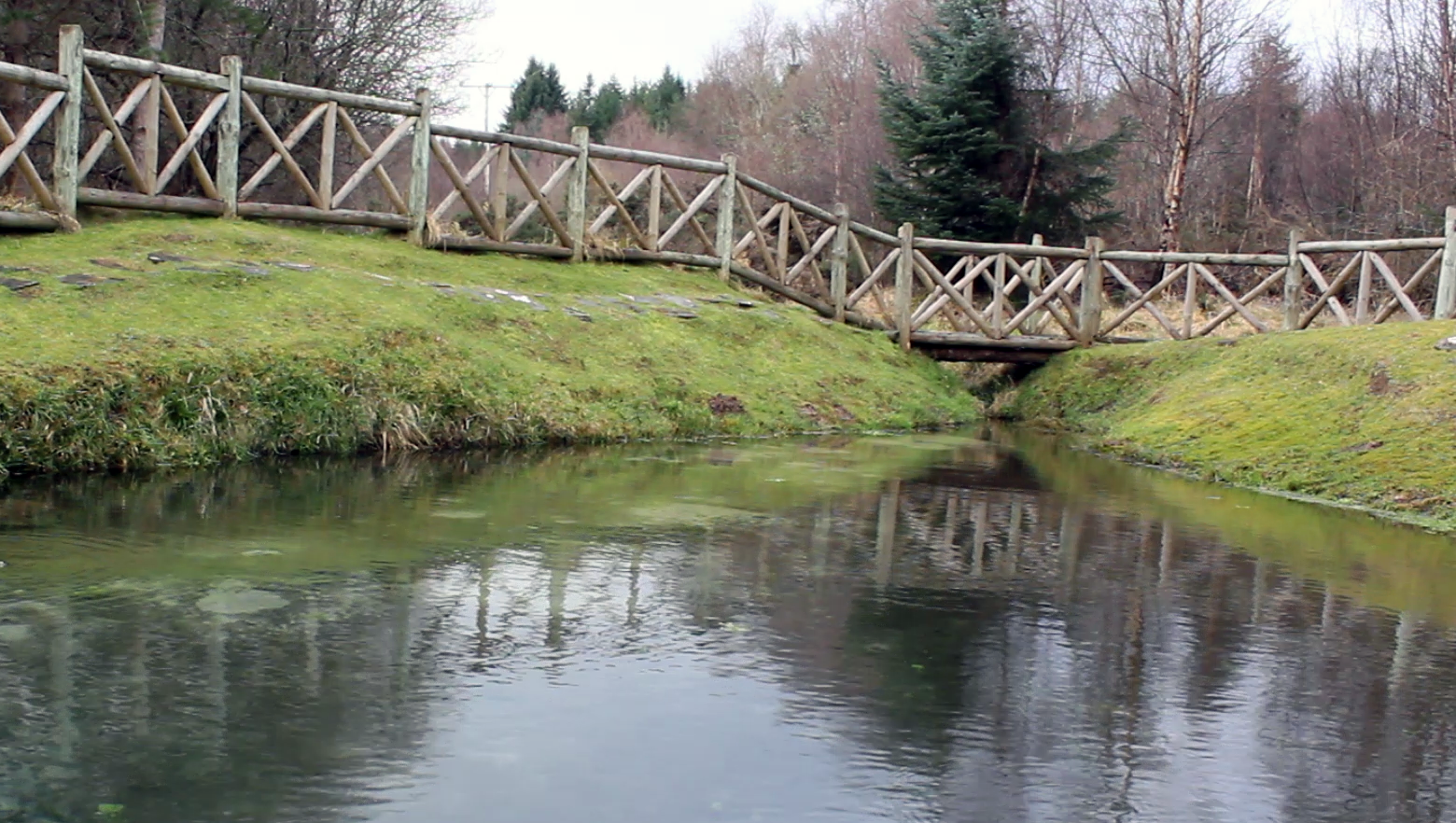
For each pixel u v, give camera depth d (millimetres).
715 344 13227
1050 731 4234
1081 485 9391
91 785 3529
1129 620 5582
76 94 11383
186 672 4398
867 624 5355
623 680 4531
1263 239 32219
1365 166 32625
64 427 7555
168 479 7668
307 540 6324
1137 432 11930
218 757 3746
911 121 25391
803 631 5219
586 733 4043
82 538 6133
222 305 9656
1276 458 9945
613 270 14836
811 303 16281
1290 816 3660
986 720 4305
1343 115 36031
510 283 13031
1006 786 3797
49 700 4094
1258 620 5652
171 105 12289
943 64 25375
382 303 10641
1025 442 12359
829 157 40438
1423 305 23719
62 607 5059
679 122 57812
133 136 18688
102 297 9258
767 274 16328
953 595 5887
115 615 4977
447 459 9055
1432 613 5840
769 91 51406
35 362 7781
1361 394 10734
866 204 36156
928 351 16547
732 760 3895
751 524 7273
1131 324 20625
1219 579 6402
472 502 7496
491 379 10266
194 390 8328
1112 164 27797
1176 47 25078
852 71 43281
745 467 9469
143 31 17984
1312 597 6074
